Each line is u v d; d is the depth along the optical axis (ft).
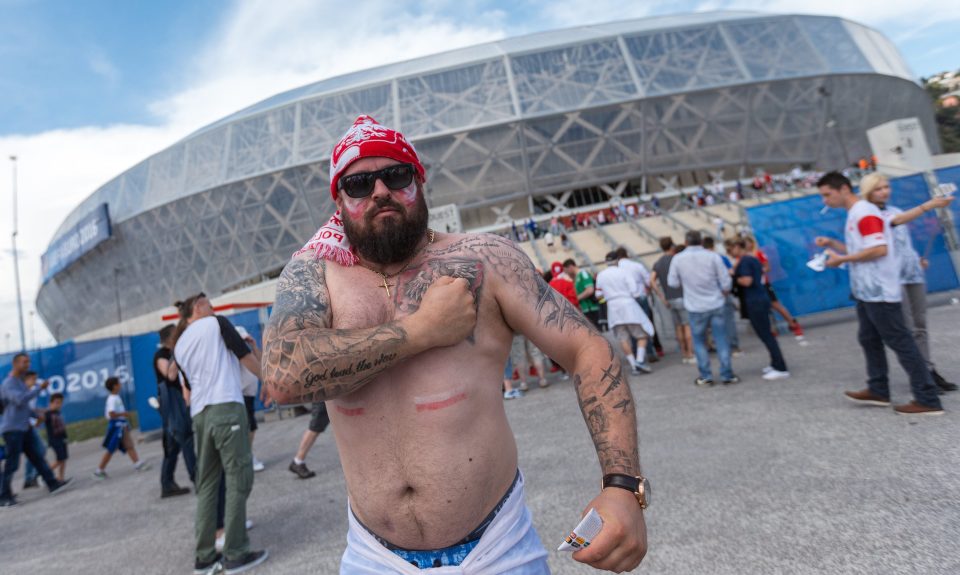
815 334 27.66
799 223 31.22
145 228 146.72
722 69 136.36
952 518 7.48
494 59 140.46
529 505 10.66
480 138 133.90
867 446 10.81
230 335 11.07
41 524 16.61
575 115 133.69
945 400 13.12
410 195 3.55
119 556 12.00
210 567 10.27
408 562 3.45
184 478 20.79
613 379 3.48
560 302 3.78
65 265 167.12
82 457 32.73
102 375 42.01
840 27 149.48
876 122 150.61
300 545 10.79
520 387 26.05
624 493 3.07
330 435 24.00
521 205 149.48
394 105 136.56
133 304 161.79
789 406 14.75
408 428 3.32
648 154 140.87
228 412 10.51
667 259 27.09
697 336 19.77
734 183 134.31
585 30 154.40
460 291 3.24
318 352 3.04
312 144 131.75
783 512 8.53
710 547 7.82
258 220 135.44
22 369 21.71
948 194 13.05
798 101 138.62
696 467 11.20
